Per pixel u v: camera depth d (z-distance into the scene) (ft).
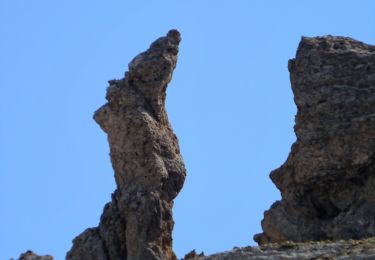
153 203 325.21
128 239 323.98
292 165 339.16
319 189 336.08
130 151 328.70
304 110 336.70
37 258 307.58
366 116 331.57
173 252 325.62
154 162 327.06
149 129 328.70
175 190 328.90
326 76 336.08
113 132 330.75
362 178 332.39
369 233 325.83
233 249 301.22
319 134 334.44
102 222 329.11
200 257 305.12
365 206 329.93
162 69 333.01
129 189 327.47
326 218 335.06
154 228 324.19
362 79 334.85
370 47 341.21
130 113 330.13
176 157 330.75
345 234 327.67
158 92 332.39
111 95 332.19
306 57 338.95
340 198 334.24
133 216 324.60
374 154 330.75
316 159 334.24
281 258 293.64
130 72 333.42
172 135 333.21
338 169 333.01
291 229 335.06
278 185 341.62
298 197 337.93
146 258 321.73
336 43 339.98
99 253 326.44
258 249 299.99
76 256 328.08
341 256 290.15
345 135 332.19
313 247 298.35
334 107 334.24
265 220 339.57
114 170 331.16
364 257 286.46
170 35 336.70
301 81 337.93
